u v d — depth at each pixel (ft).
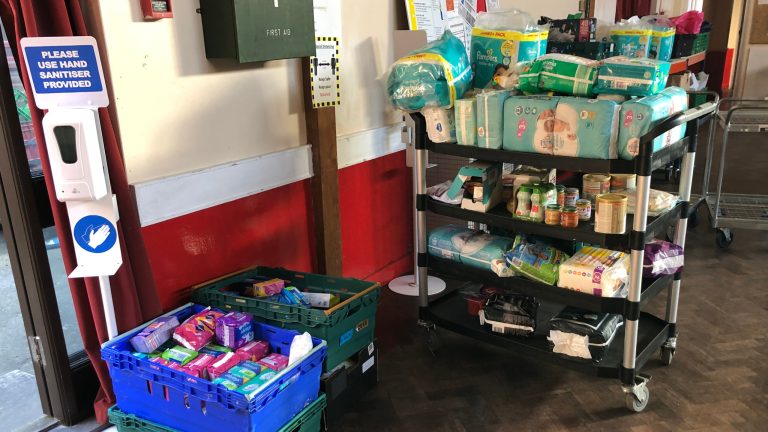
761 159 22.21
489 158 8.15
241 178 8.96
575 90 7.48
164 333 7.37
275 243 9.89
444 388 8.63
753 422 7.61
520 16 8.52
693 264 13.01
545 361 8.31
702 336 9.84
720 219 13.75
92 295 7.02
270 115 9.42
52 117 5.82
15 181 6.86
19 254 7.21
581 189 9.45
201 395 6.38
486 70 8.68
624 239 7.26
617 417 7.80
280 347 7.57
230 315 7.49
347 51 10.68
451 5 13.07
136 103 7.45
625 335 7.60
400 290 12.18
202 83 8.25
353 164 11.27
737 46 30.91
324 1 9.75
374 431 7.69
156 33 7.55
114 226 6.40
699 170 20.76
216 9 7.88
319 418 7.47
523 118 7.57
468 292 9.87
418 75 8.27
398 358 9.53
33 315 7.42
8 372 9.21
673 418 7.73
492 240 8.95
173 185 7.95
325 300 8.39
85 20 6.91
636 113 6.81
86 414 7.94
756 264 12.93
